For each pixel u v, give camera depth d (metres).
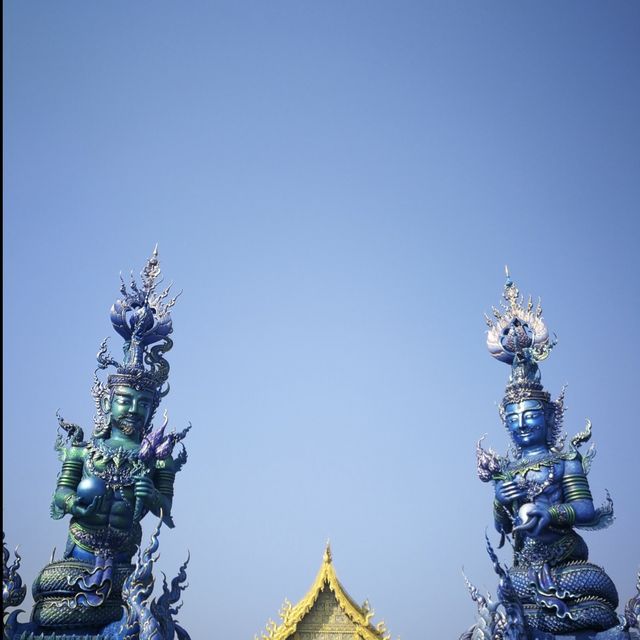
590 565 25.70
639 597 25.61
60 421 27.78
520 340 29.33
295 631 31.28
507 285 31.42
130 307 30.34
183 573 26.17
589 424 27.50
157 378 29.09
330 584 31.89
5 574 24.70
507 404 28.47
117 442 27.30
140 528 26.81
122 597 24.75
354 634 31.30
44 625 24.70
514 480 26.77
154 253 31.94
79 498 25.77
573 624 24.62
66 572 24.92
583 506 25.95
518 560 26.91
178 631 25.77
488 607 25.19
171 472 28.30
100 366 28.94
